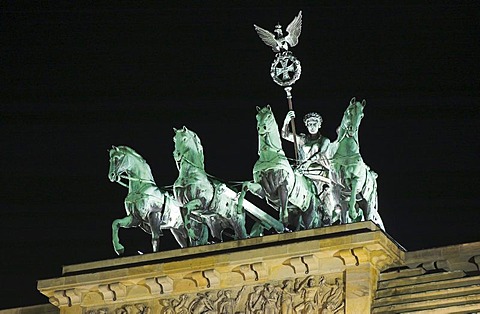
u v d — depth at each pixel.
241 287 84.00
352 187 83.50
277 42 91.69
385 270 82.31
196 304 84.75
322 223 88.62
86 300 88.00
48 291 88.12
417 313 79.06
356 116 85.31
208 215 89.06
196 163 89.00
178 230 91.94
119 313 86.94
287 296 82.44
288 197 86.00
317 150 89.12
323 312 81.31
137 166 90.81
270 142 86.44
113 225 90.19
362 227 81.12
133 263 86.94
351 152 84.31
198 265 84.31
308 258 81.81
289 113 90.31
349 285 81.06
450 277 79.81
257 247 83.56
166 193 91.06
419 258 82.06
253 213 88.19
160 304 86.06
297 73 90.94
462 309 78.06
